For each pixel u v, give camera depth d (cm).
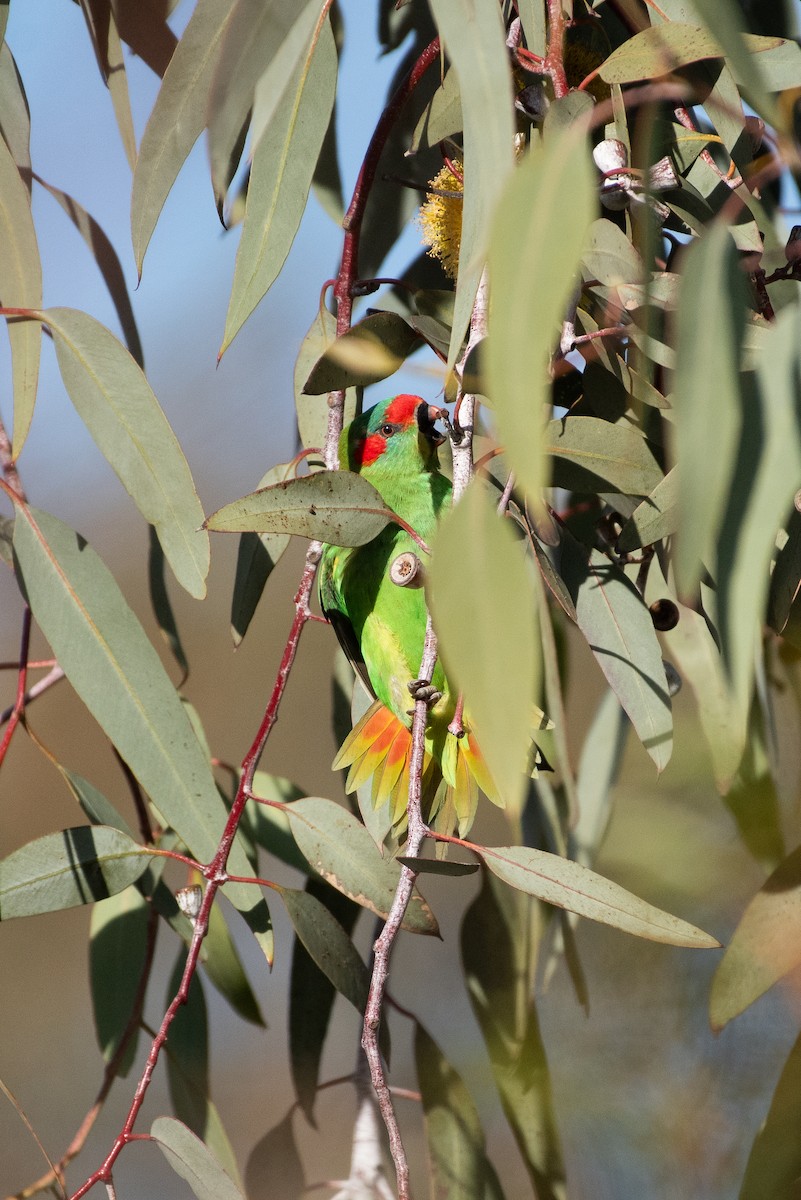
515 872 304
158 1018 840
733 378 226
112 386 374
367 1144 421
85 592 380
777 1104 381
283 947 882
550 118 324
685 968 467
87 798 414
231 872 376
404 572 307
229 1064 870
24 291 415
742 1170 439
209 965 466
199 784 376
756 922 369
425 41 478
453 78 379
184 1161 329
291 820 372
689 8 359
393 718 432
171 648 469
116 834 370
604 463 362
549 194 204
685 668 407
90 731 967
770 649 445
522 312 198
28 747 956
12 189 416
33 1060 891
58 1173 364
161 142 358
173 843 445
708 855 459
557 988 492
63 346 379
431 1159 424
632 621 368
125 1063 456
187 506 365
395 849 417
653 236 326
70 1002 919
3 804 948
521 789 179
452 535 193
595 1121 460
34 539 383
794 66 344
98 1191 816
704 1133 448
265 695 945
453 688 404
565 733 305
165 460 367
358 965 376
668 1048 463
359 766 428
